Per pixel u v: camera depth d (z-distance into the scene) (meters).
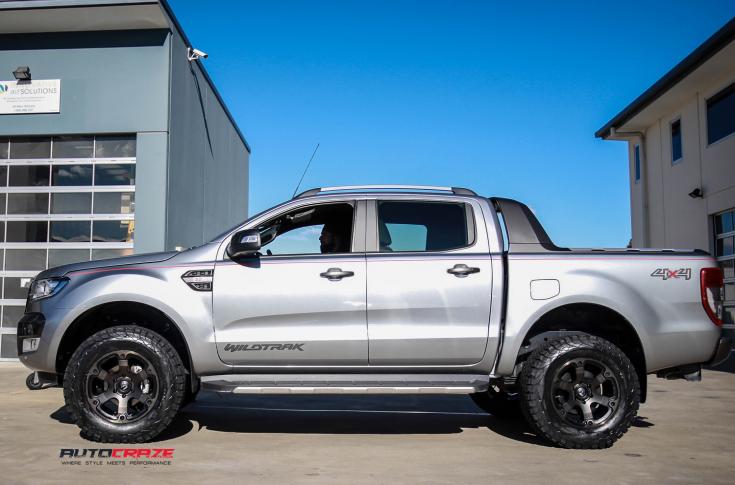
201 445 5.39
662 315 5.44
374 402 7.86
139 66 11.75
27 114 11.84
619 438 5.45
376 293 5.40
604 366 5.34
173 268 5.49
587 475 4.54
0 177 11.95
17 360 11.63
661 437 5.86
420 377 5.39
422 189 5.94
